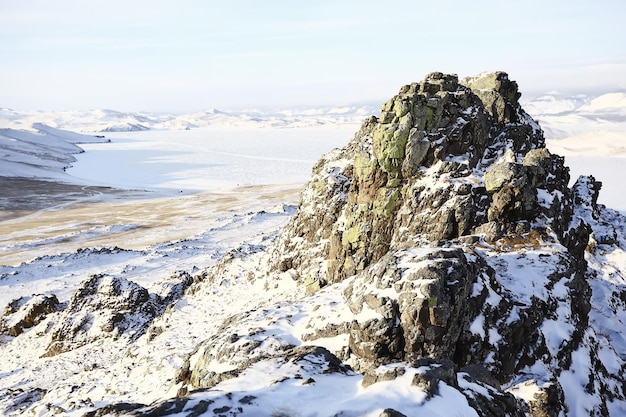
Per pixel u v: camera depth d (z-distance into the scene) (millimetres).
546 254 21031
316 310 18656
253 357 15961
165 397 17938
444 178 24656
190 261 60094
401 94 26469
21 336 41094
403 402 9852
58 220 90750
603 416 16500
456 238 22969
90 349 35781
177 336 28969
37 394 26938
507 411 11461
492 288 17750
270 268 33688
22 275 55156
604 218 40438
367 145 27938
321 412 9664
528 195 22875
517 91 32438
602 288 28891
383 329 15055
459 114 26562
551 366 17016
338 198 30875
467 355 15562
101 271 56969
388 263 16844
